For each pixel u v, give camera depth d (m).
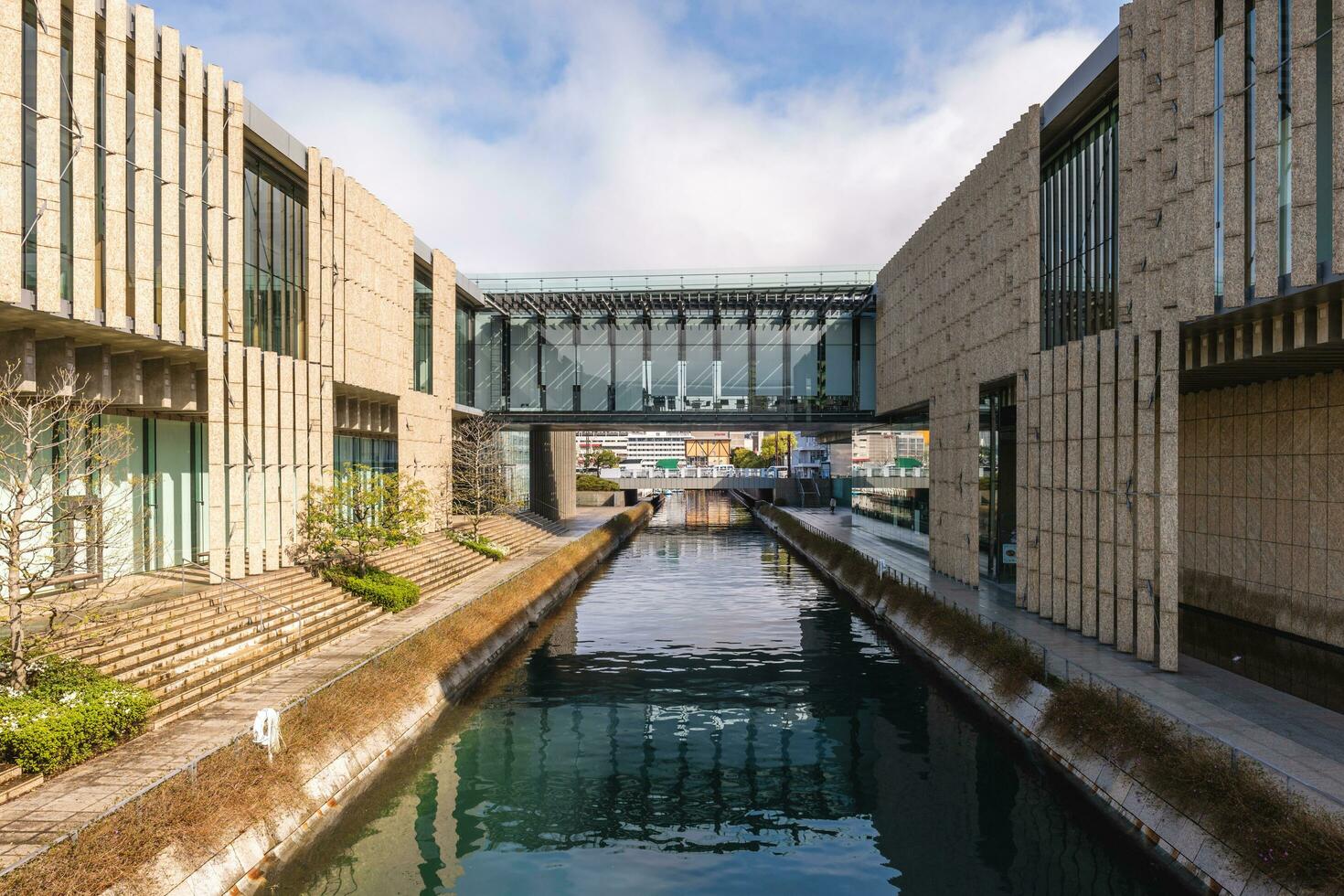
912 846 15.63
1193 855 13.80
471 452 55.06
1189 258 21.27
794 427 65.69
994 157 34.03
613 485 110.19
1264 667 22.83
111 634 18.73
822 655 31.17
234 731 17.06
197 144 25.03
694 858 15.26
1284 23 18.28
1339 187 16.50
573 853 15.41
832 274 57.06
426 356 48.66
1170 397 22.08
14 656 16.27
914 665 29.59
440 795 18.03
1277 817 12.81
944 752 20.56
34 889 10.48
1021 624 28.77
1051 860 14.89
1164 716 17.34
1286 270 18.36
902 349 49.62
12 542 16.08
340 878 14.34
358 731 18.88
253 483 27.98
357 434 43.84
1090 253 27.72
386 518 33.00
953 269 39.62
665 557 63.19
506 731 22.23
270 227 30.75
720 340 60.69
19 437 20.69
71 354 21.72
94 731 15.46
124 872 11.48
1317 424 25.33
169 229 23.58
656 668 29.08
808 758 20.31
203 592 24.22
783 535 75.94
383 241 39.91
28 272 18.72
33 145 18.98
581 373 60.72
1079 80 26.97
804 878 14.48
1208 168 20.59
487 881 14.30
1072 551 27.47
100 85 21.78
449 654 25.98
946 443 40.94
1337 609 24.62
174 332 23.67
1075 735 18.73
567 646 32.56
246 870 13.68
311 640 24.27
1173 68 21.95
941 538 42.06
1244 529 28.86
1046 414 29.44
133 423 26.69
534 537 59.44
